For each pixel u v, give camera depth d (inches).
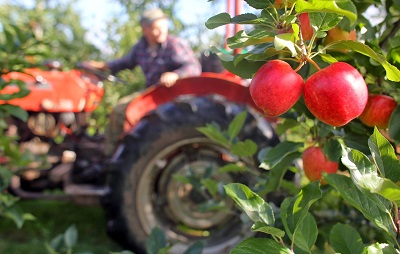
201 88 134.8
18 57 83.4
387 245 36.9
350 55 53.4
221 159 129.7
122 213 126.3
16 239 156.9
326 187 60.5
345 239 44.0
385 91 54.5
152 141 124.6
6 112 85.7
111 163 127.5
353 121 58.5
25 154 104.1
